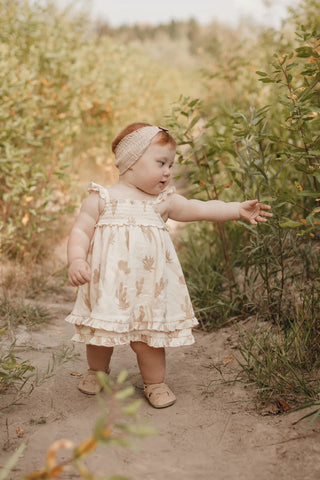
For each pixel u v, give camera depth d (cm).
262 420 225
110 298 237
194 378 276
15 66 571
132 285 240
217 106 632
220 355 301
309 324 274
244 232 418
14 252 469
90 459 198
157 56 1401
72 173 598
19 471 192
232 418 229
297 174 399
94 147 685
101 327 233
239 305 351
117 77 811
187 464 197
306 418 221
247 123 321
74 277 234
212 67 705
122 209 247
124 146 253
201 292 366
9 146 449
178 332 251
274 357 266
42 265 466
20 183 434
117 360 304
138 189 256
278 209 328
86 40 793
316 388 240
